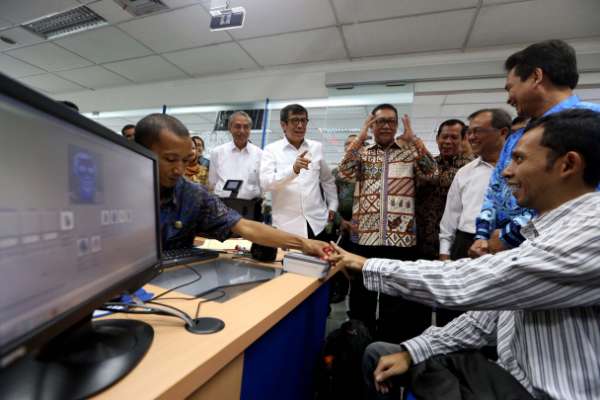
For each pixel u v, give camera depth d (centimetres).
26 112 32
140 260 58
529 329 67
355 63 334
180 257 101
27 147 32
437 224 206
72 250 39
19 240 31
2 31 317
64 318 36
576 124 63
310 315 109
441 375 67
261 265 107
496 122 160
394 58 318
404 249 175
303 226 191
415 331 179
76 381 36
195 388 43
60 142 37
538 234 69
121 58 364
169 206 105
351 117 375
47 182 35
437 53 301
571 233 58
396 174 176
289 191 193
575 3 216
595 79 265
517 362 71
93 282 43
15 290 30
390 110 178
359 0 232
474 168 172
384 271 80
